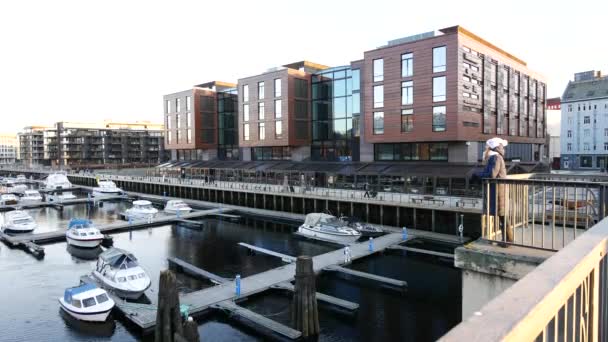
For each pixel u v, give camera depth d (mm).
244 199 62500
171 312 19000
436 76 47938
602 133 77000
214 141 87500
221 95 86125
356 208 48344
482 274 7285
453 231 40531
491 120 53219
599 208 6961
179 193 75750
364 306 25625
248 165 72562
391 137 52156
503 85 56656
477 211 38250
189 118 86125
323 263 31906
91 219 57500
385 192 51188
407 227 44125
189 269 32219
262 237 44844
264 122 70938
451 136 46938
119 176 96875
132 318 23000
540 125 70438
